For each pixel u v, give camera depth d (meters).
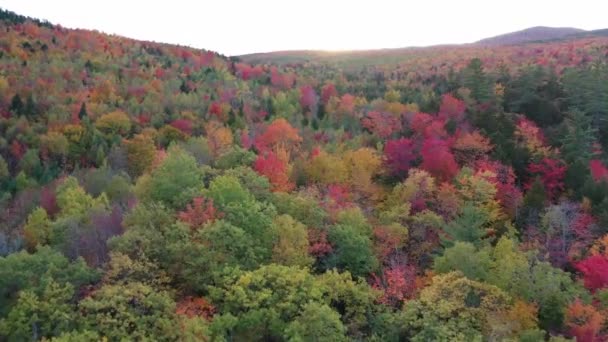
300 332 34.09
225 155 64.75
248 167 58.22
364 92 128.12
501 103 93.06
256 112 106.12
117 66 135.50
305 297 36.91
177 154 56.56
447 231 48.69
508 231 49.88
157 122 94.94
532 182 59.19
